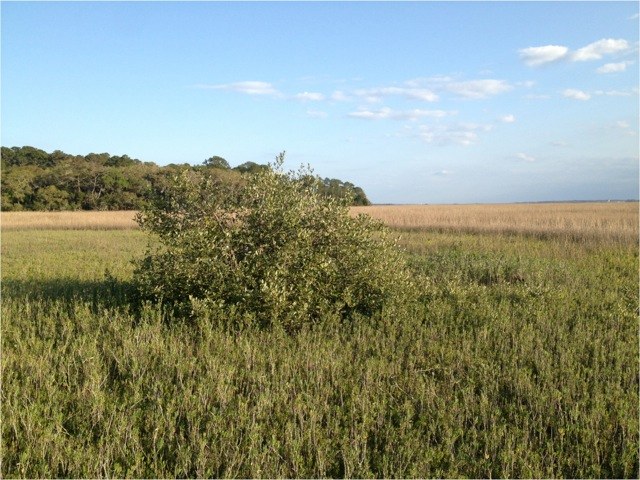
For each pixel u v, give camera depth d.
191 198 9.49
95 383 5.93
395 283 9.56
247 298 8.42
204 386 5.90
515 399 6.09
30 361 6.54
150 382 6.23
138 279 9.29
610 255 17.44
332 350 7.20
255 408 5.46
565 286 11.96
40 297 9.50
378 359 7.11
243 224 9.45
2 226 37.78
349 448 4.83
